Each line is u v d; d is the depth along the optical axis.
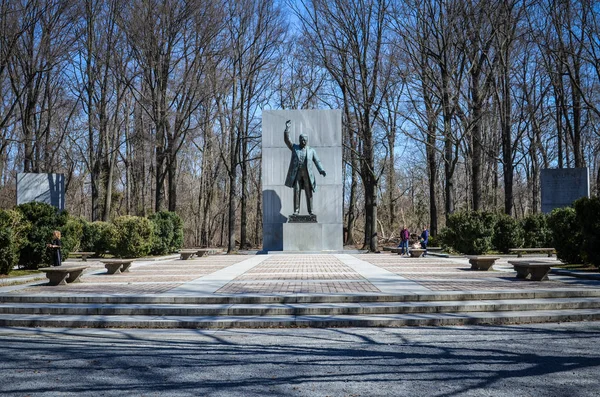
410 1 32.25
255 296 11.63
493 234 26.19
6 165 48.03
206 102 39.47
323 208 33.31
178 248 32.22
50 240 19.86
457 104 30.89
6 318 10.66
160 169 37.44
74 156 50.12
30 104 34.03
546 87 37.41
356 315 10.71
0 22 29.03
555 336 8.84
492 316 10.28
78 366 7.10
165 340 8.95
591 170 52.44
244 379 6.39
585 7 28.62
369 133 37.31
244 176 43.62
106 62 35.53
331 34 36.94
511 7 29.64
